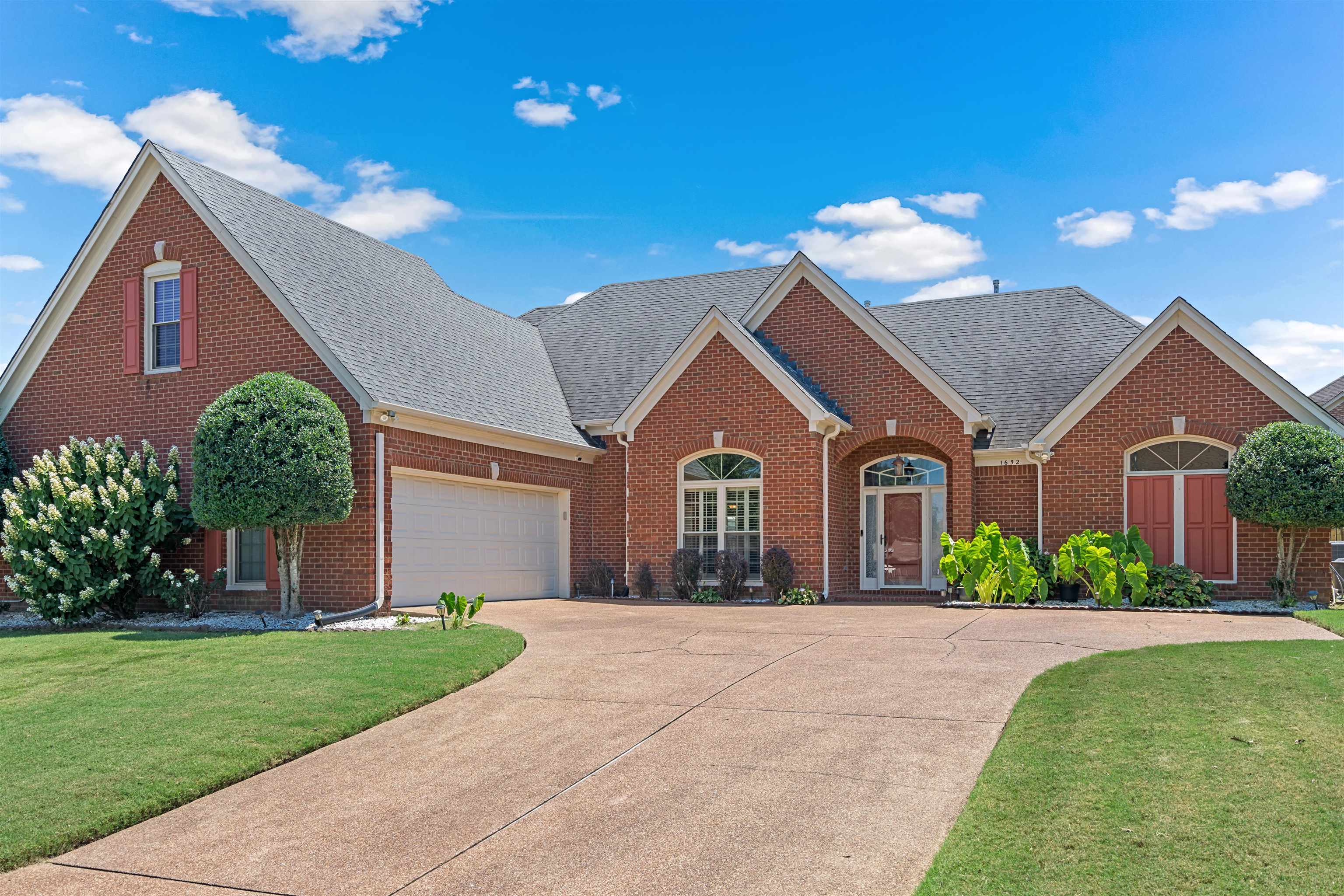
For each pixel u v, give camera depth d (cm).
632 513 2120
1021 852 591
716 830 661
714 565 2075
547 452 2067
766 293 2186
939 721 884
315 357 1652
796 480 1992
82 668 1175
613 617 1642
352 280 1961
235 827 707
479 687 1083
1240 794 652
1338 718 802
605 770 791
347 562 1608
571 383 2400
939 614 1627
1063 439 1945
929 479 2120
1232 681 941
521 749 856
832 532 2041
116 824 708
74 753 839
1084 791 674
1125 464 1906
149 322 1816
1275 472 1659
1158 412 1880
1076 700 904
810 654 1219
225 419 1491
